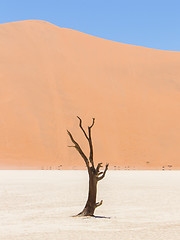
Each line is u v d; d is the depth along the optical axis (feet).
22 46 337.31
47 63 326.85
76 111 293.23
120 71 342.03
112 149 276.00
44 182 118.01
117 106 304.30
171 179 136.77
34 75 312.29
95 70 336.90
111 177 147.64
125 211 61.31
